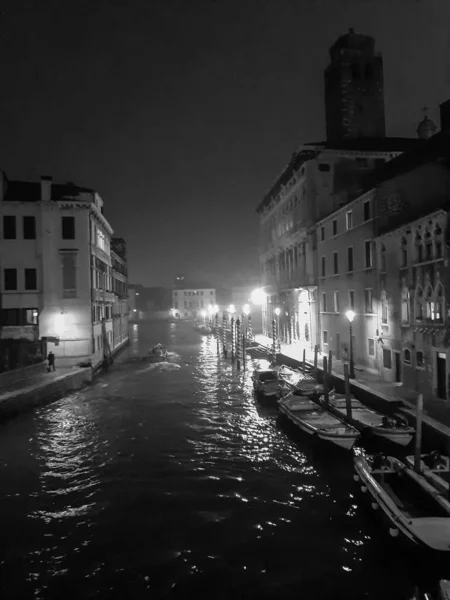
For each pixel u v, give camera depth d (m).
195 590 9.40
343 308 29.50
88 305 32.53
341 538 11.11
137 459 16.58
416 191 22.50
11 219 32.03
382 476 12.10
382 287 23.73
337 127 38.25
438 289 18.45
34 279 32.19
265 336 53.44
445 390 18.23
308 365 29.25
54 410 23.78
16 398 22.42
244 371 36.09
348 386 17.33
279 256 45.66
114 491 13.95
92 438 19.11
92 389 29.33
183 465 15.91
